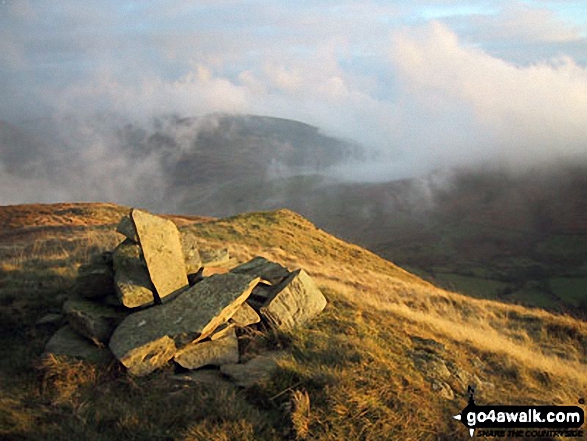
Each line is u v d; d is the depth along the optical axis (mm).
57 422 2049
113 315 2584
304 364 2402
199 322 2445
